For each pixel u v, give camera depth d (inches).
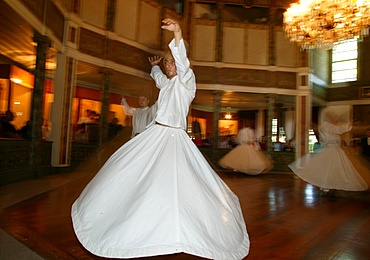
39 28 275.9
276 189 265.4
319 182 230.7
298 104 513.7
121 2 406.3
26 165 266.5
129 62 415.5
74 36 348.5
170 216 60.7
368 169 266.2
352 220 145.6
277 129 670.5
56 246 88.3
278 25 522.0
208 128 743.1
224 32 509.4
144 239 58.3
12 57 381.1
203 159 82.0
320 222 139.3
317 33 335.0
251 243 102.6
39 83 283.6
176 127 81.2
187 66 77.9
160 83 88.2
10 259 78.6
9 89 386.9
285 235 114.6
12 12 235.5
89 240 62.3
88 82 503.8
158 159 72.6
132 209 62.5
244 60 510.3
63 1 327.9
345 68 584.4
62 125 332.8
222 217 69.1
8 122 291.3
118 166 73.2
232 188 263.0
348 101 572.4
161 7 459.8
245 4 513.3
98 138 381.7
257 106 694.5
